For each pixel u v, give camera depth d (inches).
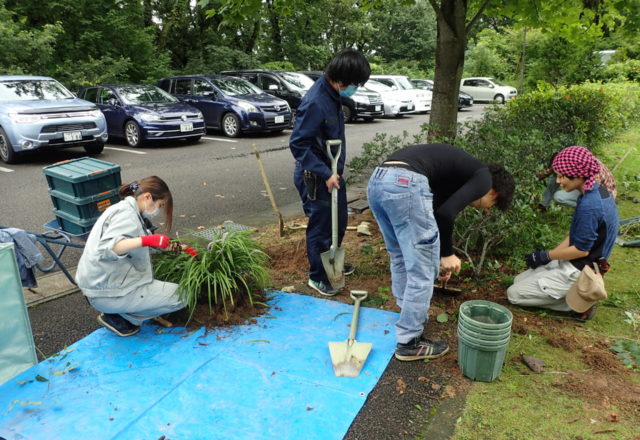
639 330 125.3
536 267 134.3
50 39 493.0
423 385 105.1
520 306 136.9
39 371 109.0
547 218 204.2
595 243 123.0
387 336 122.7
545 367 110.0
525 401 99.2
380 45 1393.9
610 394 100.3
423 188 100.9
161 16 773.3
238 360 112.7
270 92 573.6
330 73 127.6
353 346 113.8
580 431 90.3
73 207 149.8
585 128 327.9
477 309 111.5
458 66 218.5
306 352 116.0
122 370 109.1
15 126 322.7
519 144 159.9
